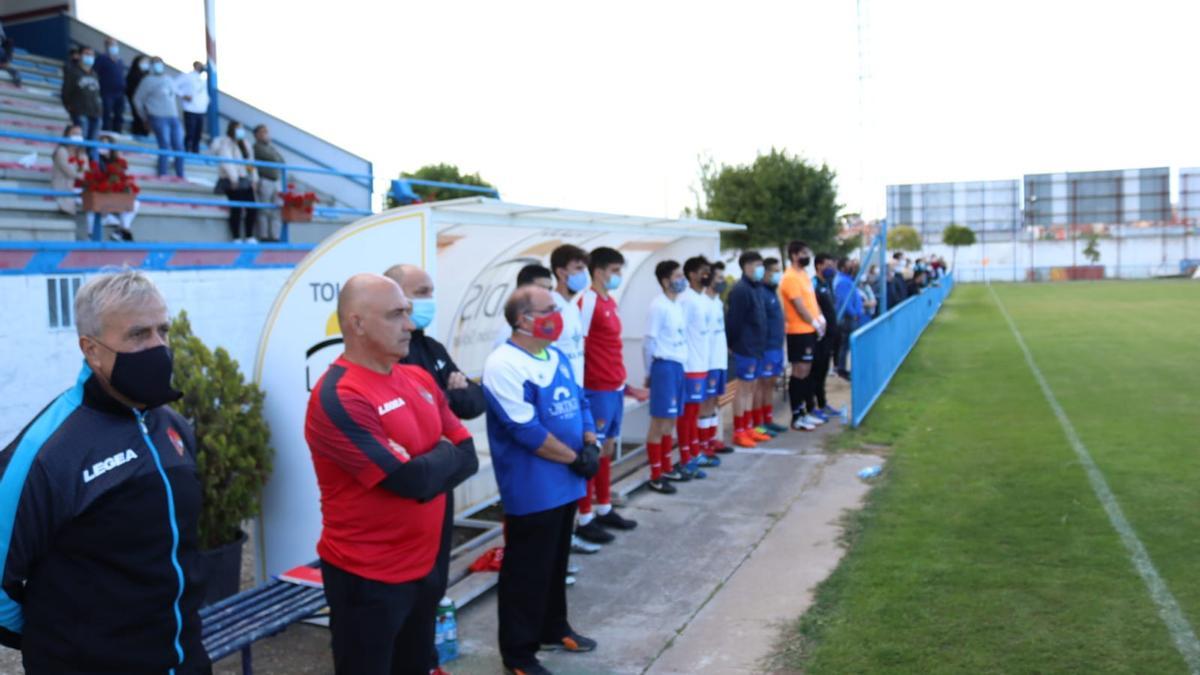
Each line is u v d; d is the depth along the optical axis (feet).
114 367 6.61
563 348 17.54
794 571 16.98
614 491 22.40
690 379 24.18
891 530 19.13
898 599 15.14
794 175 90.33
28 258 21.44
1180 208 209.26
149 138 41.96
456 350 21.31
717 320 25.32
